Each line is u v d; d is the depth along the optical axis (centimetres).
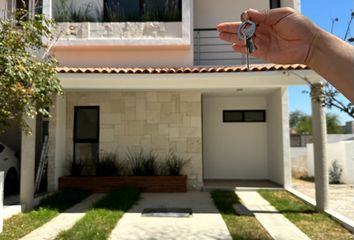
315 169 828
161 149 1143
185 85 891
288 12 156
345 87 129
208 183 1215
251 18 170
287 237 621
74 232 620
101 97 1161
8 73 524
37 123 1152
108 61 1127
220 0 1295
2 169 991
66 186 1084
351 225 660
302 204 890
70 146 1152
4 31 555
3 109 572
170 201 940
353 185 1290
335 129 3497
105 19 1156
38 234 636
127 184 1084
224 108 1330
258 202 928
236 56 1234
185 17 1099
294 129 3962
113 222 696
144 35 1105
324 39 141
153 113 1152
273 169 1241
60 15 1123
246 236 621
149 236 625
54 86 610
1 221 657
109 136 1152
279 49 159
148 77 859
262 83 859
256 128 1326
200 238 614
